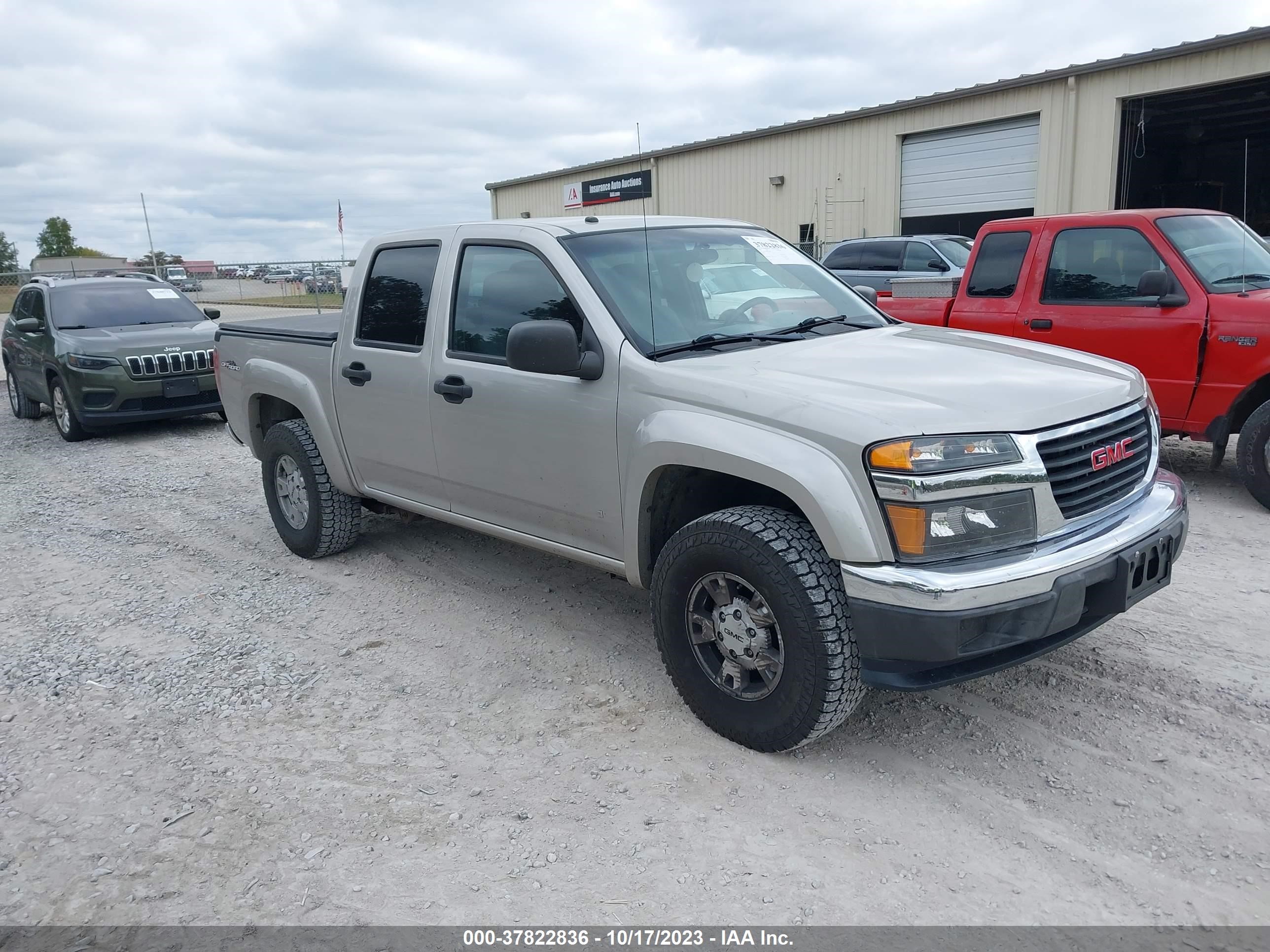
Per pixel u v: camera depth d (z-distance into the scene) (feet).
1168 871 8.60
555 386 12.42
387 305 15.60
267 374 17.94
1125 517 10.46
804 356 11.67
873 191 65.98
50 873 9.29
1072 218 21.01
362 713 12.30
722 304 13.08
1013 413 9.70
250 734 11.83
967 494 9.20
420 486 15.48
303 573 17.85
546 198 93.25
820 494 9.46
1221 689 11.73
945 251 44.91
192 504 23.68
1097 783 9.96
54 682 13.46
